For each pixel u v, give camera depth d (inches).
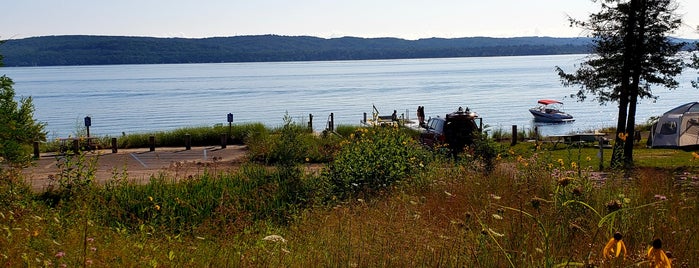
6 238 258.2
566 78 983.0
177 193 560.1
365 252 263.3
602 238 248.7
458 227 260.2
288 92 5265.8
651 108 3641.7
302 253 289.3
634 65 911.0
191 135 1318.9
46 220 377.7
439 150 808.3
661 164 870.4
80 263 231.3
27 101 770.8
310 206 523.5
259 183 605.9
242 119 3011.8
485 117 3095.5
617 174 517.0
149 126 2701.8
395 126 665.6
